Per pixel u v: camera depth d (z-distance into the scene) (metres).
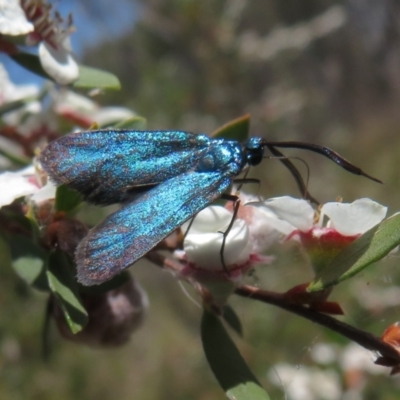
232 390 0.06
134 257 0.05
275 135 0.23
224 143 0.06
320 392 0.12
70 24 0.07
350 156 0.31
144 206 0.05
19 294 0.18
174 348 0.23
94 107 0.09
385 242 0.06
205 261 0.06
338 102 0.40
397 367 0.06
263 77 0.25
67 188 0.06
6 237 0.07
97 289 0.06
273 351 0.16
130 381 0.23
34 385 0.19
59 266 0.06
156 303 0.25
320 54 0.40
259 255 0.06
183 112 0.22
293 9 0.34
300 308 0.06
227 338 0.06
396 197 0.27
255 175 0.23
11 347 0.19
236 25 0.21
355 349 0.12
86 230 0.06
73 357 0.21
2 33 0.07
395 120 0.35
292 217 0.06
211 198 0.06
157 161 0.06
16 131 0.09
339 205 0.06
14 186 0.06
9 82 0.08
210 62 0.21
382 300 0.13
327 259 0.06
